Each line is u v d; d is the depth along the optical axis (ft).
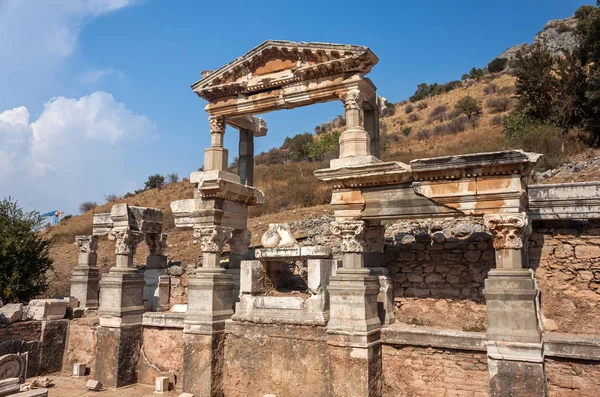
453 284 33.68
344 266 31.27
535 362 24.62
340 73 34.50
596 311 28.96
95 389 38.86
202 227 37.65
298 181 104.53
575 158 71.72
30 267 53.06
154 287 48.16
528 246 31.48
